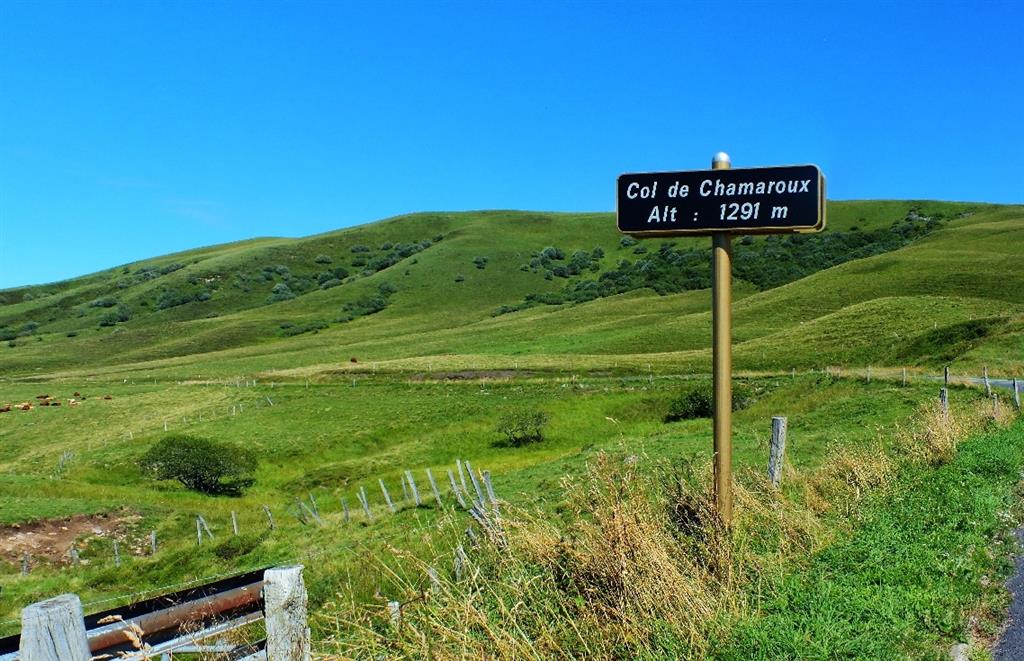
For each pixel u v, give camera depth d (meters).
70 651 3.06
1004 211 148.75
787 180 6.36
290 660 3.72
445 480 35.09
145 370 101.75
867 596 5.54
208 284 180.75
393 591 7.40
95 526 32.25
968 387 25.05
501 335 107.69
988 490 8.93
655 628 4.86
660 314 108.94
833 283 95.50
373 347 109.38
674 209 6.59
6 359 128.88
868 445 13.39
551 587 5.38
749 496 7.47
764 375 52.47
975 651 4.88
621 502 5.61
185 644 3.76
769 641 4.66
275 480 44.66
